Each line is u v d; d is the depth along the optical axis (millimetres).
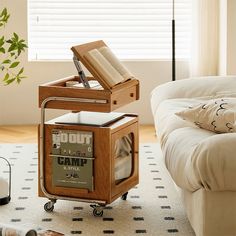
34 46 6227
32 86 6215
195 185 2932
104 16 6215
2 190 3762
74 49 3480
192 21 6043
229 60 5645
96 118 3727
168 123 3807
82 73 3555
